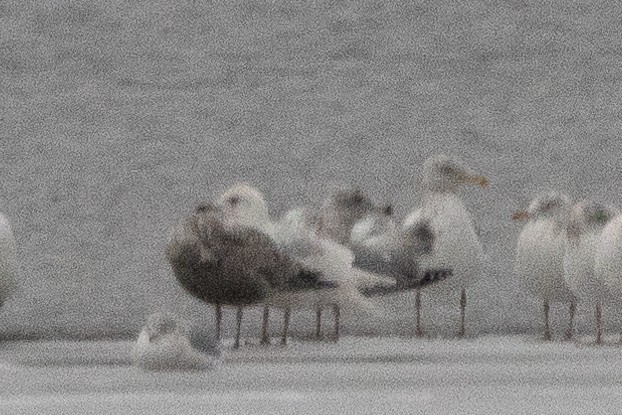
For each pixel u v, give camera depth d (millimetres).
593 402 14211
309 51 44906
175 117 37656
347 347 18719
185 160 33000
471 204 28453
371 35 45656
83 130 36062
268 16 47125
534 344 19250
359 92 40594
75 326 20344
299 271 18828
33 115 37656
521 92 40812
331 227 20531
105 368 16609
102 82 41625
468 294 22609
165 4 48000
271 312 21406
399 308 21906
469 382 15508
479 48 44875
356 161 33562
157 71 42906
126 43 44812
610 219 19672
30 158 32969
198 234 18688
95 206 28406
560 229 20250
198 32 46188
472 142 35469
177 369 16344
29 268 24047
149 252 25172
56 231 26578
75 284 23062
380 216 20766
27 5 47438
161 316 16484
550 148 34406
